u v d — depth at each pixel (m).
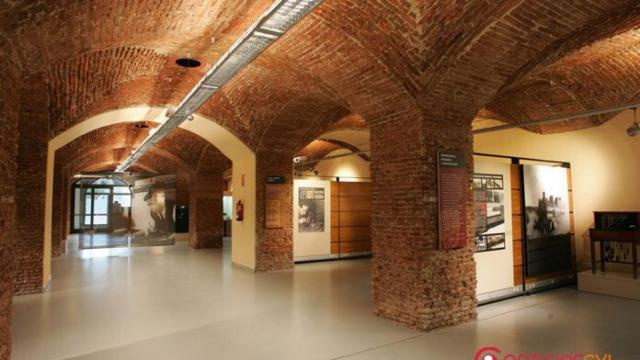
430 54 5.07
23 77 4.02
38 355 4.45
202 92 6.25
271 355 4.40
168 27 5.16
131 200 19.03
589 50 6.30
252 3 4.77
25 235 7.63
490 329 5.25
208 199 15.99
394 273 5.64
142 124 11.86
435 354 4.39
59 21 3.69
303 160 16.27
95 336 5.08
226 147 11.25
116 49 6.31
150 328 5.40
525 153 9.45
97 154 16.30
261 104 9.09
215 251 14.96
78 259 12.82
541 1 4.32
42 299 7.15
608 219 7.68
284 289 7.95
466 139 5.80
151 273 9.98
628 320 5.64
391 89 5.43
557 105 8.35
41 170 7.77
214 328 5.39
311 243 11.91
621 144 8.15
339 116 9.98
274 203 10.35
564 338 4.88
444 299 5.38
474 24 4.67
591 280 7.48
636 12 4.85
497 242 6.85
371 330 5.23
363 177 15.30
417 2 4.54
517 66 5.31
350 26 4.93
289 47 5.75
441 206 5.39
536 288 7.48
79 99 7.61
